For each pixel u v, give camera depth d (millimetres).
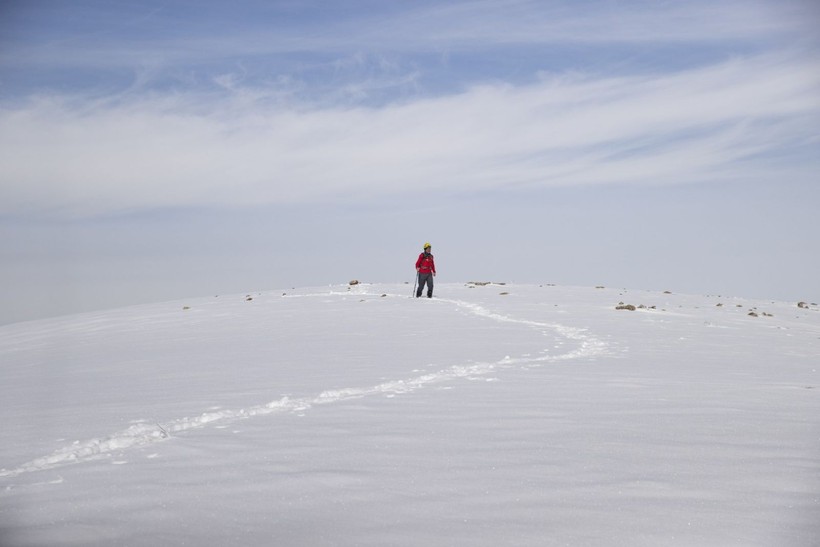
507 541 3605
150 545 3631
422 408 7672
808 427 6410
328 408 7812
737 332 19719
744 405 7680
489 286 39438
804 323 24531
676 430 6305
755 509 4055
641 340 16906
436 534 3715
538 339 16797
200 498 4406
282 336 19203
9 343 24062
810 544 3520
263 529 3830
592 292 35031
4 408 9078
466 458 5336
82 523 3982
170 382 10938
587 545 3547
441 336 17688
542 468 5004
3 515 4164
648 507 4109
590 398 8211
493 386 9352
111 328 25547
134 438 6465
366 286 39094
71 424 7367
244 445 5953
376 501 4289
